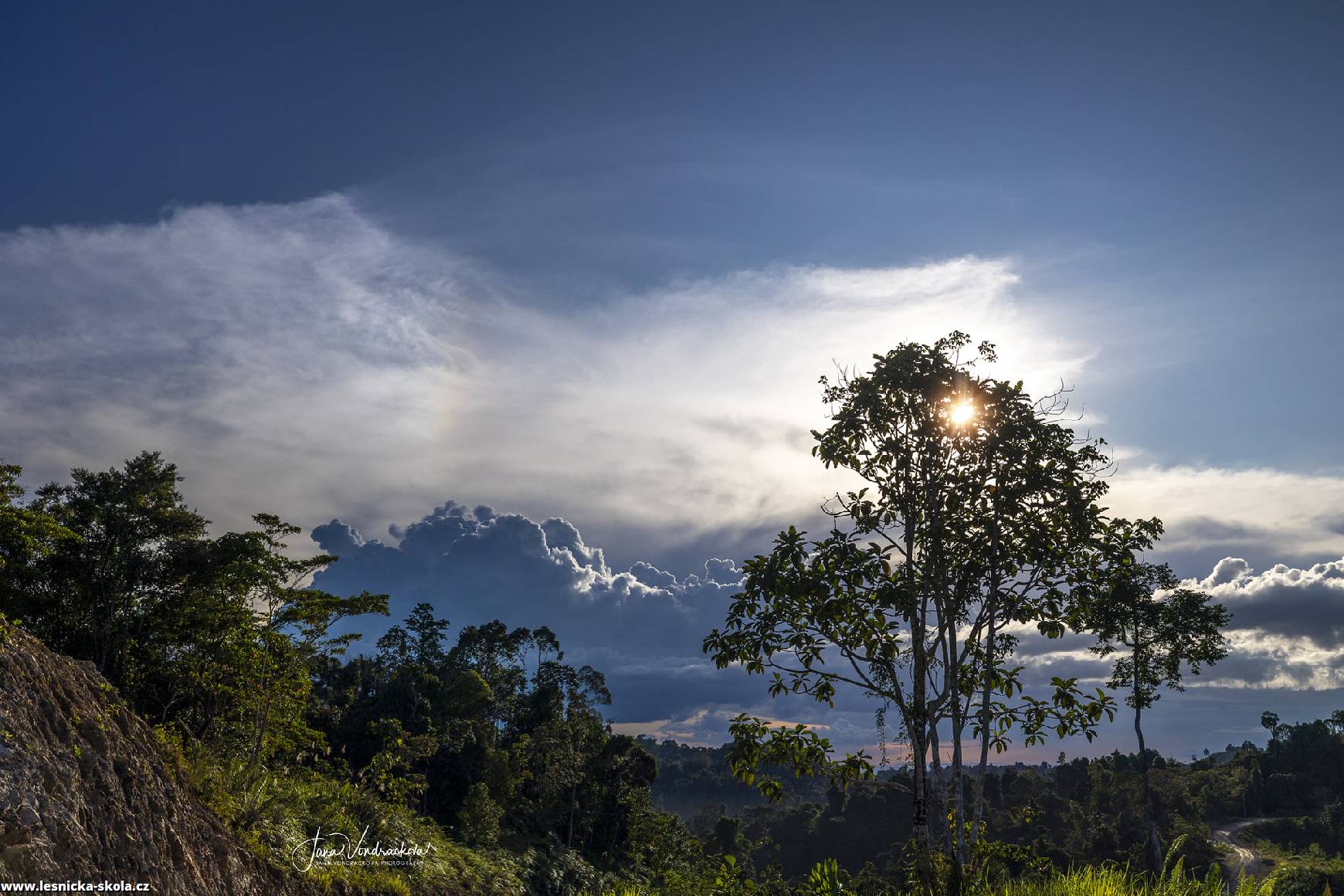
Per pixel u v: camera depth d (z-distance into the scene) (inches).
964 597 416.5
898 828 5393.7
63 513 1165.1
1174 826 3260.3
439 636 3191.4
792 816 6072.8
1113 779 4389.8
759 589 409.1
